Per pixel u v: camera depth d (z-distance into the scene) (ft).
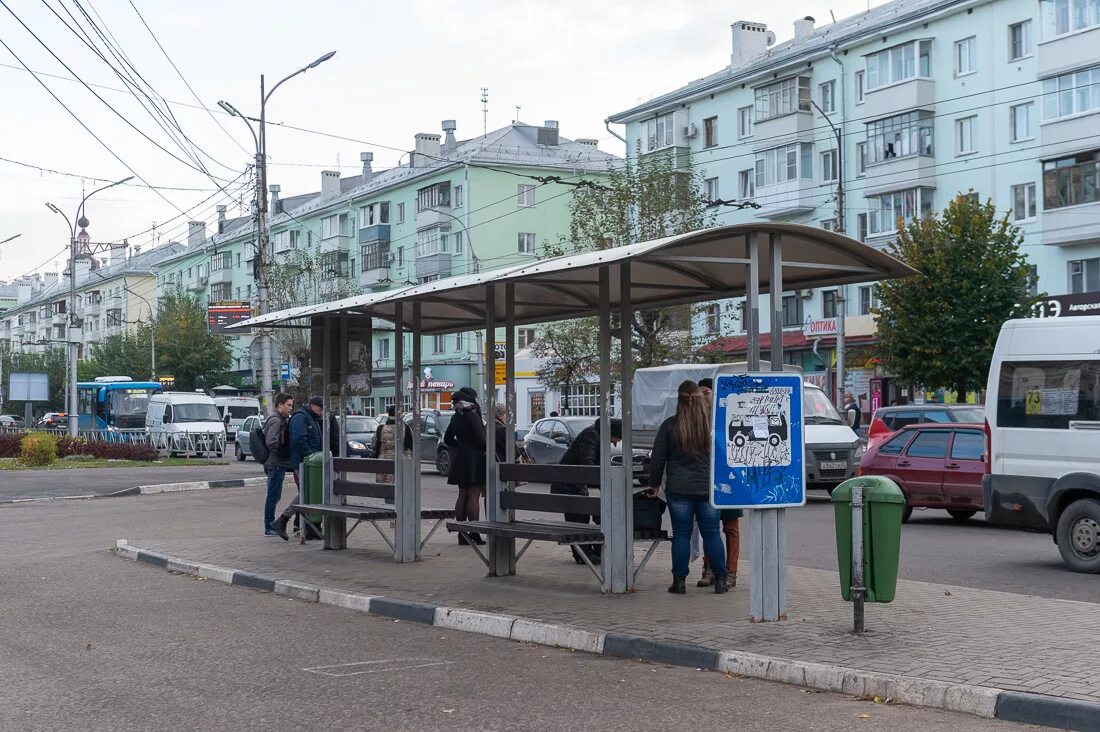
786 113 161.89
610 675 24.94
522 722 20.81
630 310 34.06
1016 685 21.43
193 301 258.98
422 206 213.05
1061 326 42.57
